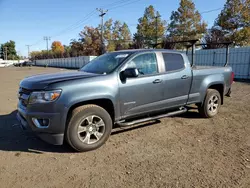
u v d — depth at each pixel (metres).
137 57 4.34
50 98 3.42
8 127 5.08
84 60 42.47
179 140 4.23
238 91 9.92
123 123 4.15
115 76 3.99
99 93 3.76
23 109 3.72
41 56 90.38
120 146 3.98
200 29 39.94
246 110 6.39
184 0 39.84
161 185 2.78
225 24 31.36
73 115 3.61
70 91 3.53
